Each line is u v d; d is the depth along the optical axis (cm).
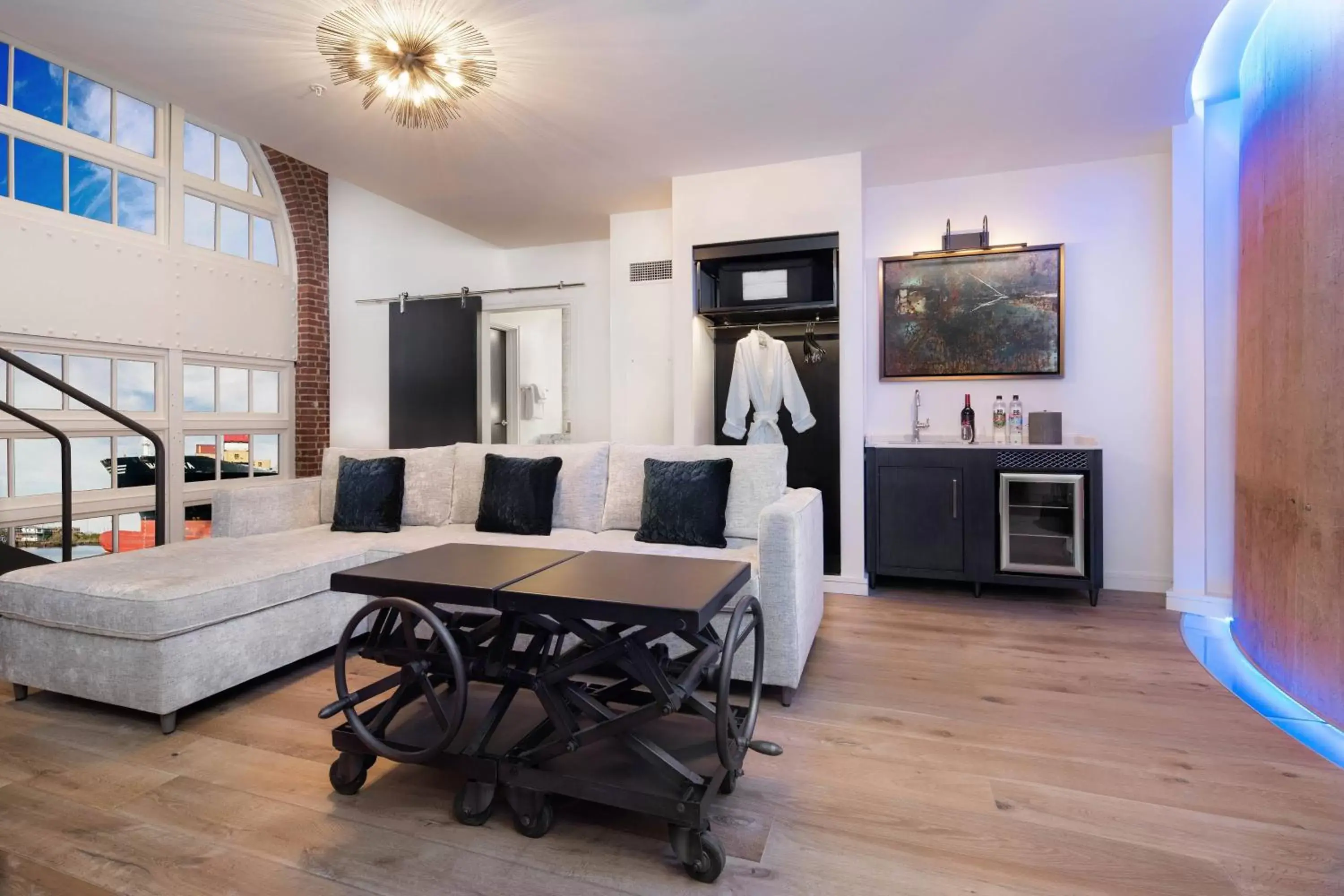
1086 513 341
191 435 468
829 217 369
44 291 374
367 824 156
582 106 308
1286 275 236
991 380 397
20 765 184
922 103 307
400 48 244
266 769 182
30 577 220
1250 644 265
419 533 317
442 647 167
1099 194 377
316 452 551
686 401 397
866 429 421
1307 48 221
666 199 434
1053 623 315
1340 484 202
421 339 534
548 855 145
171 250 443
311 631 253
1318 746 192
